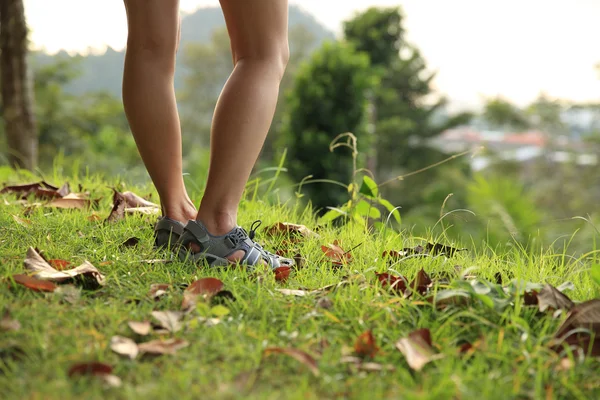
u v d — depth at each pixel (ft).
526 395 3.92
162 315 4.73
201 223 6.29
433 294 5.32
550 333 4.91
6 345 4.20
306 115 58.39
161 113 6.35
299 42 173.47
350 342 4.67
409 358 4.22
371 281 6.15
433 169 118.32
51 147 81.41
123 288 5.62
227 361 4.18
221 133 6.08
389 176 122.11
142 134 6.43
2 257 6.20
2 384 3.75
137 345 4.36
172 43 6.31
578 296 5.93
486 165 117.19
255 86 6.04
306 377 3.92
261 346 4.34
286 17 6.27
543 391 3.99
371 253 7.39
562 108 119.03
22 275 5.25
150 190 11.10
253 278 6.03
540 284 5.49
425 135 123.03
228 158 6.13
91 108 93.25
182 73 182.70
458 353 4.40
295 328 4.85
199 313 4.92
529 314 5.21
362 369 4.21
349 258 7.20
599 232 7.18
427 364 4.32
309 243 7.70
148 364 4.10
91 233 7.51
